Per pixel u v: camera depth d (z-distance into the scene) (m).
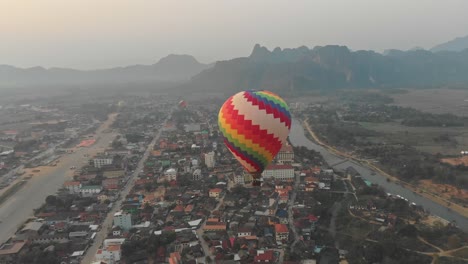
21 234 170.88
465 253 150.38
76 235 170.12
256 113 98.31
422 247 156.38
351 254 150.50
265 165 107.00
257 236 167.12
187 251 153.75
